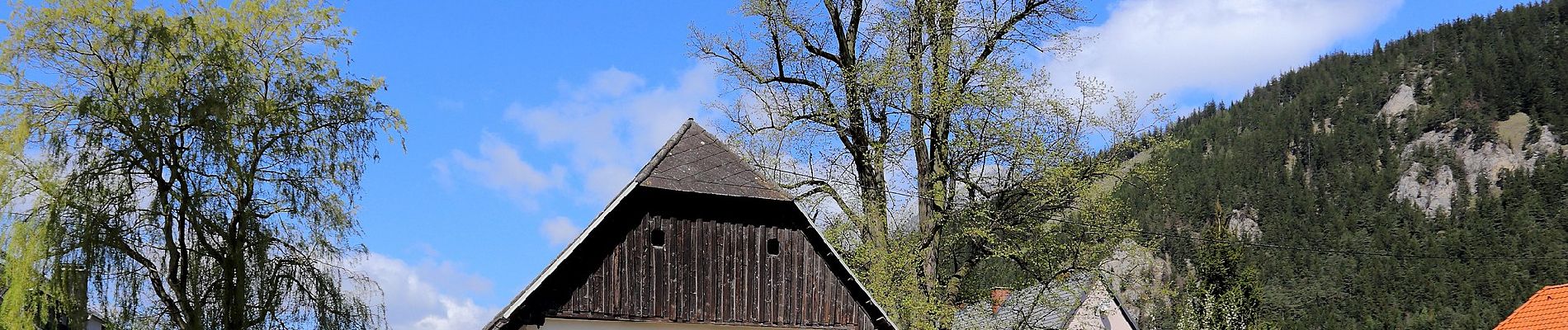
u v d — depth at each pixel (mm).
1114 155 32719
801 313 26344
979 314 33938
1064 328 32969
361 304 30000
